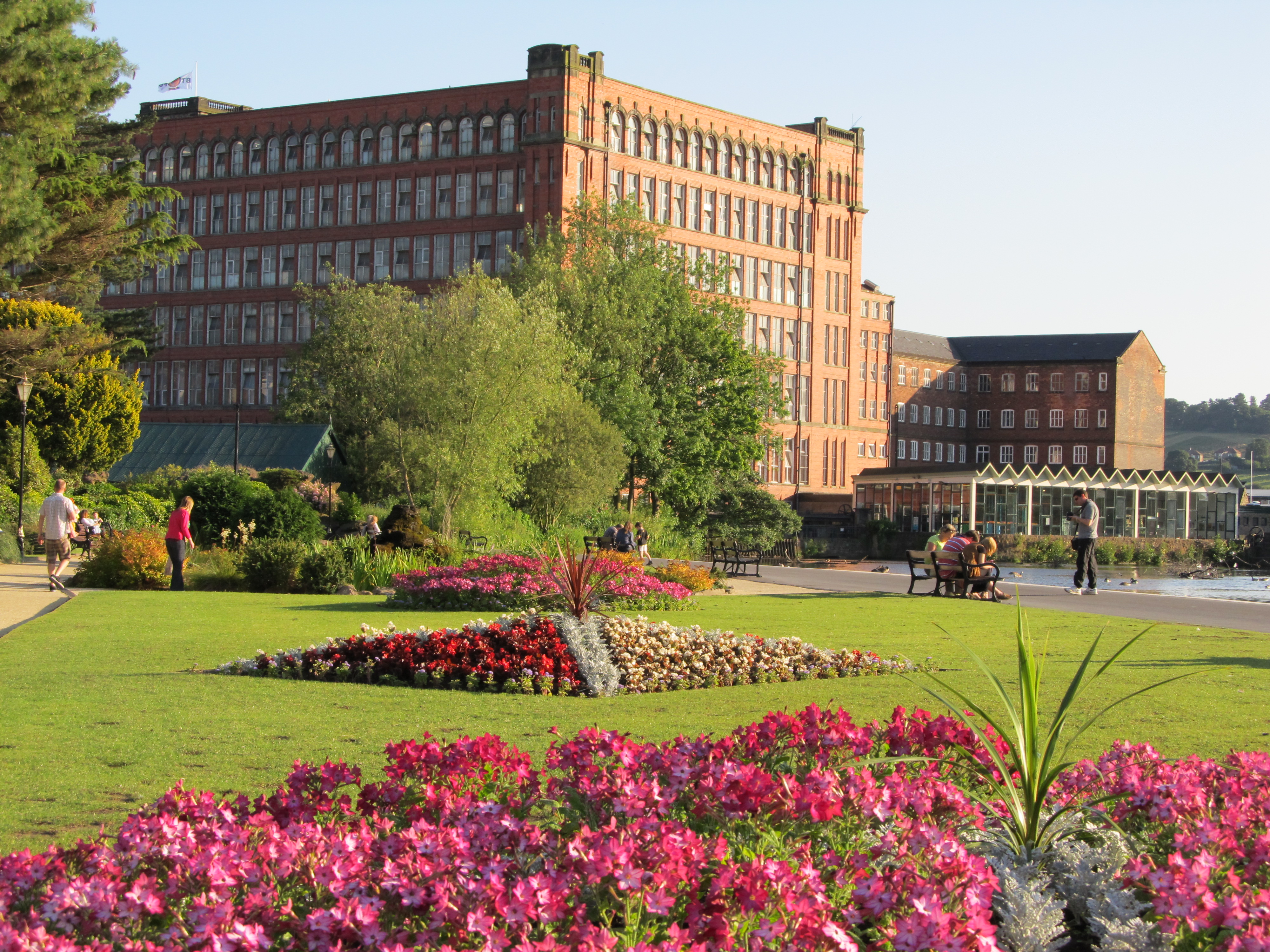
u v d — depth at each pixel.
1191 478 82.81
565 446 48.75
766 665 12.78
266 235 95.62
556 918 3.92
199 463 58.41
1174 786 5.63
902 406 124.62
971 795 5.68
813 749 6.40
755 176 99.19
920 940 3.76
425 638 12.76
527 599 19.89
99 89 31.81
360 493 57.72
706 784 5.33
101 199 34.66
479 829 4.86
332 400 68.38
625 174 90.19
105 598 21.42
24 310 47.47
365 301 68.81
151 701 10.27
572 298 58.53
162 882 4.29
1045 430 128.00
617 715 10.14
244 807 5.40
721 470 65.31
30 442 43.28
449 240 90.31
